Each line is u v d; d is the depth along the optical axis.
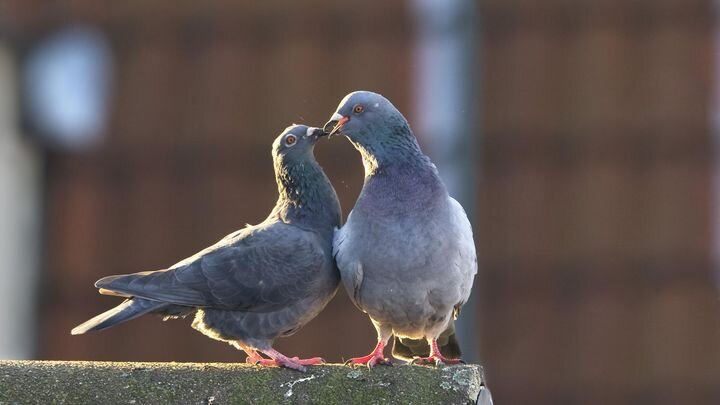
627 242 14.72
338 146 14.72
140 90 16.06
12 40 16.81
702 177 14.77
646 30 15.14
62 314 15.74
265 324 7.86
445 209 7.78
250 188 15.44
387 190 7.80
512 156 14.98
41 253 15.96
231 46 15.89
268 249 7.83
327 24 15.65
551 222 14.84
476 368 6.28
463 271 7.78
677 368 14.41
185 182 15.66
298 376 6.16
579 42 15.20
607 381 14.48
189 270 7.83
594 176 14.88
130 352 15.35
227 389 6.07
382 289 7.69
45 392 5.96
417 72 15.13
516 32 15.28
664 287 14.61
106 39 16.44
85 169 16.06
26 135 16.19
